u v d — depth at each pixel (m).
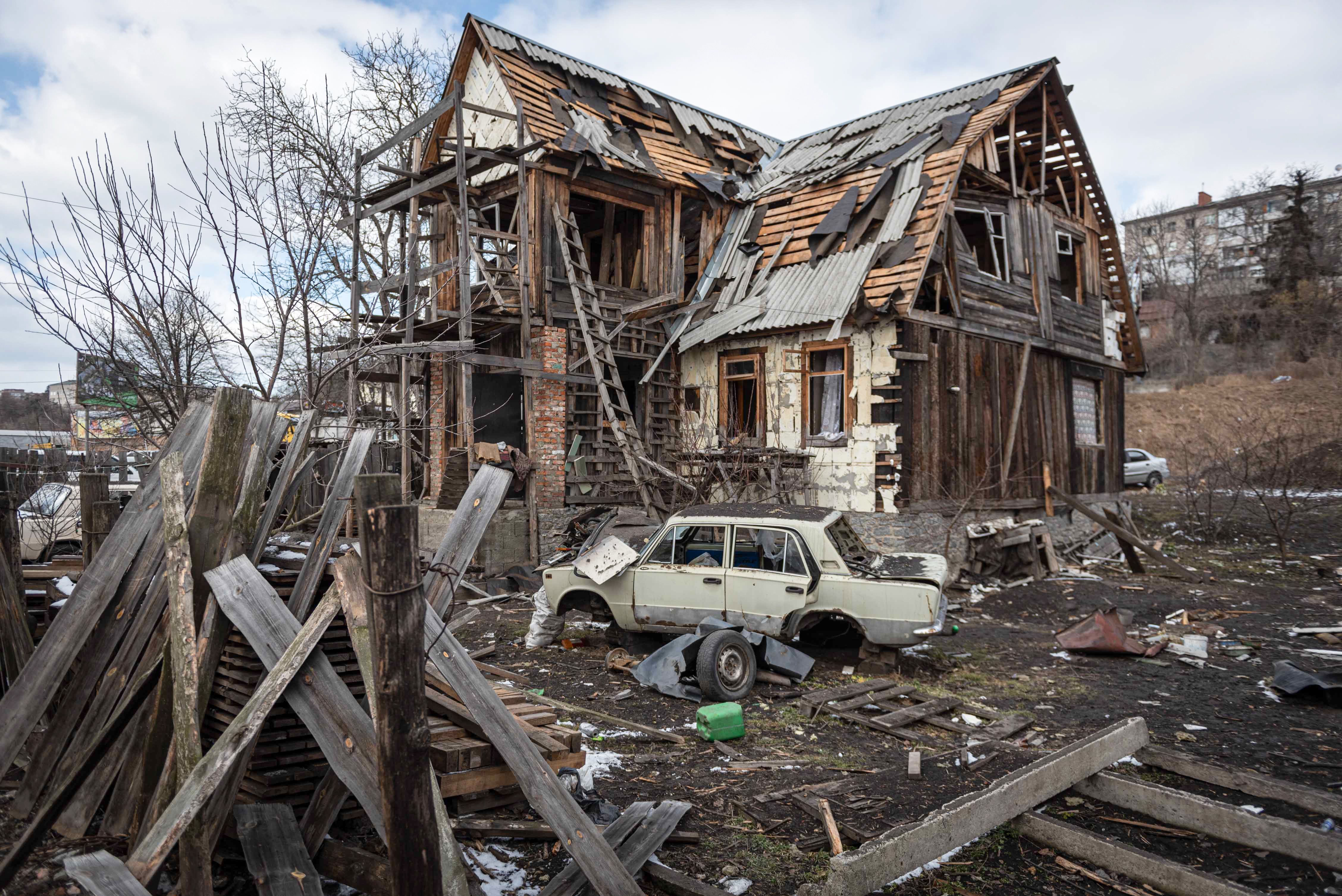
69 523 11.17
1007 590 12.99
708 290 16.06
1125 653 8.98
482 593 11.81
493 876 3.83
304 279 8.34
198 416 4.66
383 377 14.27
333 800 3.60
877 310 12.68
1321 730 6.50
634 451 14.01
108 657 4.21
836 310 13.10
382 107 21.53
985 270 17.23
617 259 16.56
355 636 3.41
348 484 4.17
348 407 8.94
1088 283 18.48
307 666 3.48
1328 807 4.61
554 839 4.19
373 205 14.66
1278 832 4.11
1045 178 16.83
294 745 3.85
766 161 19.52
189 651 3.44
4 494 5.50
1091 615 9.57
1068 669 8.57
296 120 13.29
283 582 4.04
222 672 3.89
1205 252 63.75
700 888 3.79
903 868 3.72
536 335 14.01
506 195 14.73
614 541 8.91
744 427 15.02
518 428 14.67
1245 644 9.41
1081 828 4.50
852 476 13.47
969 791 5.12
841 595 7.94
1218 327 50.16
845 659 8.52
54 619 5.46
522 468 12.94
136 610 4.29
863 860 3.53
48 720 4.91
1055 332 16.83
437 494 15.28
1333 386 35.44
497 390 14.96
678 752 5.90
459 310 15.18
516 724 3.78
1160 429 36.12
